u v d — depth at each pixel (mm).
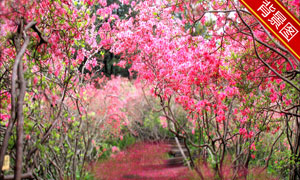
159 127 12273
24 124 2805
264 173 6277
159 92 6387
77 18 4414
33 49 3578
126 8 10844
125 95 11039
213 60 5125
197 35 5262
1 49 3438
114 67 13117
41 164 4004
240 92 5008
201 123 6773
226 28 4898
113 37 6133
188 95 6051
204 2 4660
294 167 5137
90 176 6656
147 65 6355
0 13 2668
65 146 4832
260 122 5266
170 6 5227
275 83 4977
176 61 5941
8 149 3008
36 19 3639
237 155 6305
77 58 4953
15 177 2328
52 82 3750
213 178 6242
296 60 3754
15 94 2531
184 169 7719
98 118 8312
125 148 10664
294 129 6246
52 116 3293
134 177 7258
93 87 8383
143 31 6051
